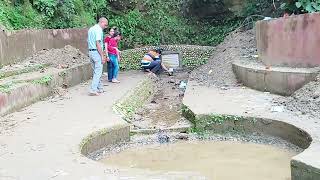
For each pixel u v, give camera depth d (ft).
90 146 24.86
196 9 66.18
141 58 58.95
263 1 57.06
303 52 33.68
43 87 36.24
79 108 32.04
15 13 45.62
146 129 29.22
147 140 28.27
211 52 57.82
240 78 40.14
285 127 25.81
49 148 22.40
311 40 32.76
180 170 22.70
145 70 54.39
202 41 64.13
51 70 40.75
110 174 18.51
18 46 40.93
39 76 36.81
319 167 17.49
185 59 58.39
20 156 21.20
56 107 32.63
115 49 44.91
